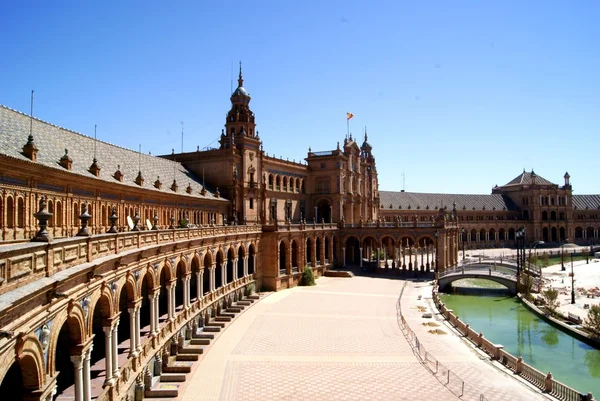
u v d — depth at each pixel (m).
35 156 32.19
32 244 15.52
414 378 36.94
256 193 85.75
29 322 15.12
